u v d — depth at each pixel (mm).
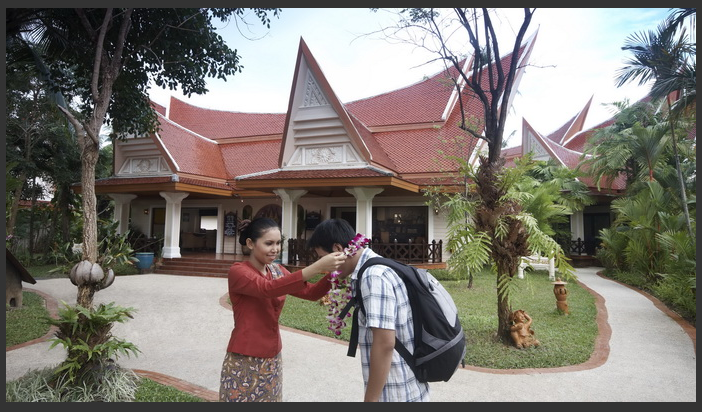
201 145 18375
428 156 14867
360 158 12930
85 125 4414
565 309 7707
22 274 8414
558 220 15055
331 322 2191
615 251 13375
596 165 15734
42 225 18875
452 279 12320
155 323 7172
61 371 4023
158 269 14469
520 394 4062
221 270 13734
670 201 12391
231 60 8047
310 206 16422
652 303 8875
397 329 1953
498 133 5871
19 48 7223
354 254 2141
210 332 6594
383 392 1912
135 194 16719
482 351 5391
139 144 15664
